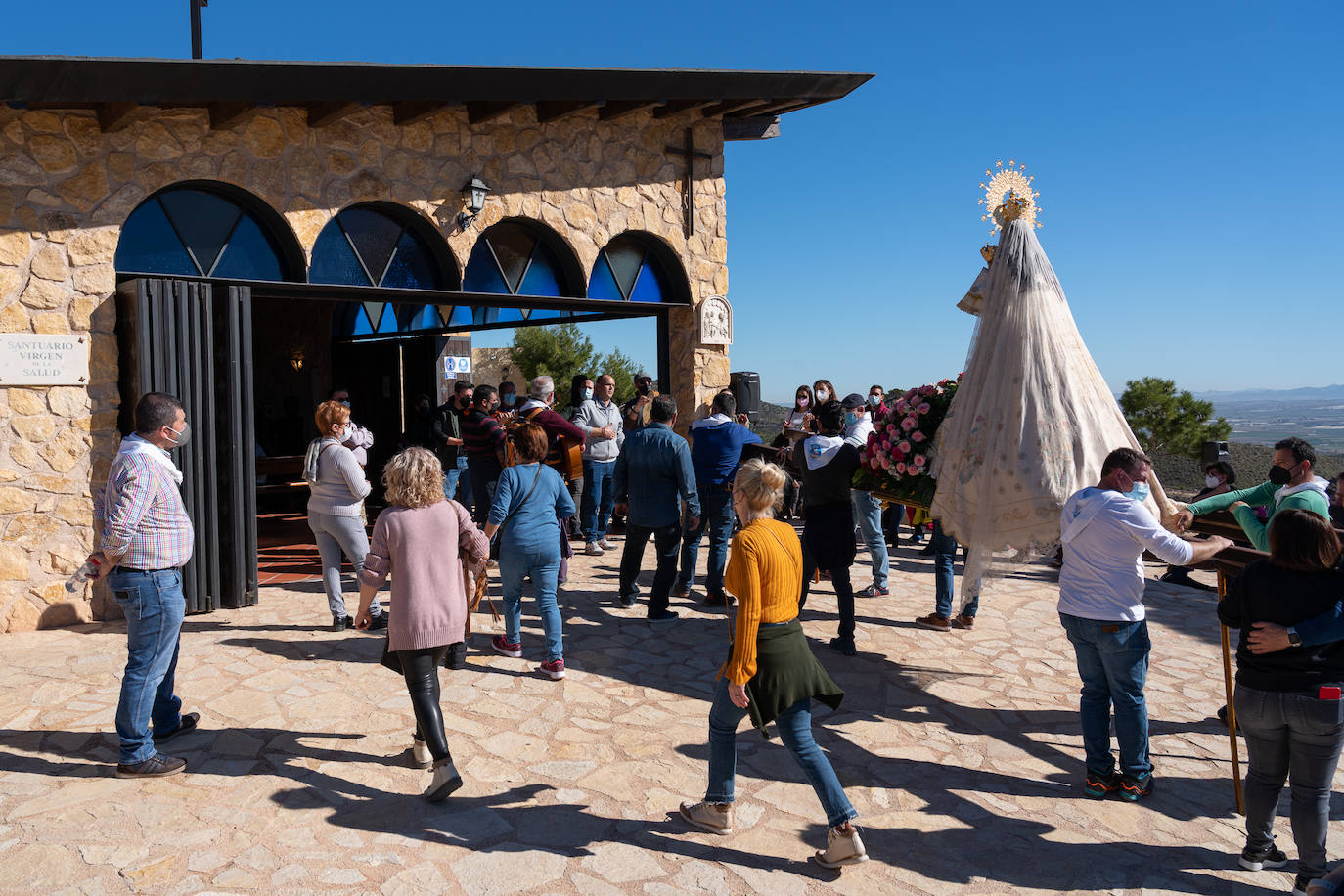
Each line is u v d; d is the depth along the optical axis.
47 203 6.24
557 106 8.40
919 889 3.31
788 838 3.65
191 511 6.59
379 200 7.77
